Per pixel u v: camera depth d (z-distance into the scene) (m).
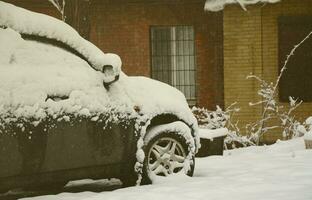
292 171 7.03
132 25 16.02
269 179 6.49
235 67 14.55
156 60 16.30
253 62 14.47
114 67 6.49
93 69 6.65
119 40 16.05
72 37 6.61
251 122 14.38
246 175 6.91
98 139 6.41
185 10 15.89
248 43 14.46
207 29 15.86
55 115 6.04
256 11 14.38
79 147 6.24
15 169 5.75
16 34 6.17
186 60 16.22
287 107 14.34
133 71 16.09
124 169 6.73
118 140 6.58
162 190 6.11
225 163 8.46
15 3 15.60
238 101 14.51
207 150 9.61
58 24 6.58
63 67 6.36
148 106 6.86
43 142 5.93
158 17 15.95
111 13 16.03
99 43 16.06
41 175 5.99
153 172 6.80
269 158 8.67
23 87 5.86
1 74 5.78
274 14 14.45
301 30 14.47
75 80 6.33
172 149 6.96
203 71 15.90
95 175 6.48
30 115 5.83
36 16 6.46
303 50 14.46
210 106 15.91
